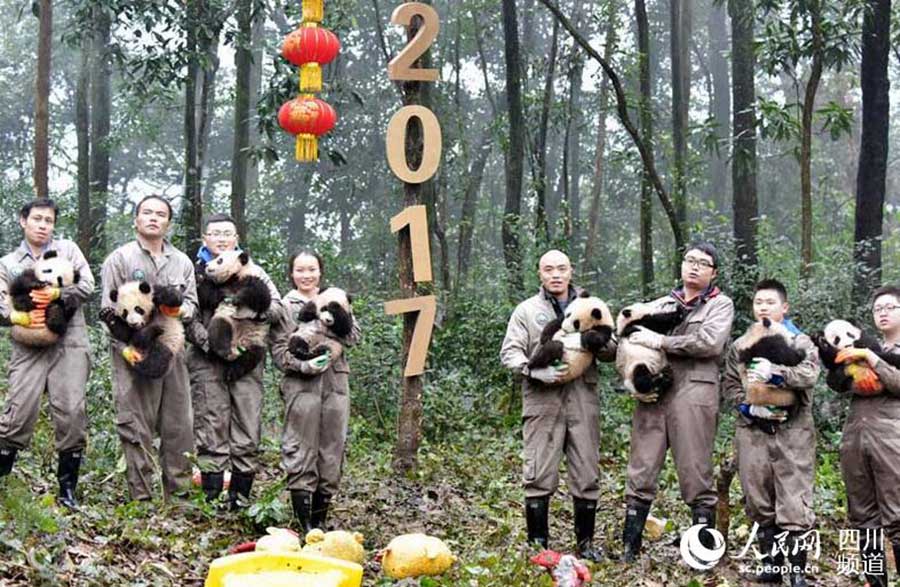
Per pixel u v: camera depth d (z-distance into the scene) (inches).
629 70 719.7
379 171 1102.4
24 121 1240.8
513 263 561.6
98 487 285.1
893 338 243.0
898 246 847.7
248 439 272.7
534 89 847.7
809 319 454.3
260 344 268.5
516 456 402.3
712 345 250.7
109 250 781.3
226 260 266.8
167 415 268.4
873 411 239.8
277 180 1082.1
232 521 260.2
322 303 262.2
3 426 255.0
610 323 258.1
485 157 934.4
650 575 249.9
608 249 1056.8
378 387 440.8
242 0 596.1
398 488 322.3
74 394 257.0
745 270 494.9
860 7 477.7
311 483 260.8
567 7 1042.1
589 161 1123.9
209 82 712.4
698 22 1220.5
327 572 173.6
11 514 220.4
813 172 1149.7
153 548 229.9
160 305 257.3
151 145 1290.6
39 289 250.4
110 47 617.6
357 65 1123.9
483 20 1004.6
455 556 242.5
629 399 469.1
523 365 259.4
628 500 263.6
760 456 247.6
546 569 231.0
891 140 1366.9
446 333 510.9
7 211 713.0
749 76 583.2
